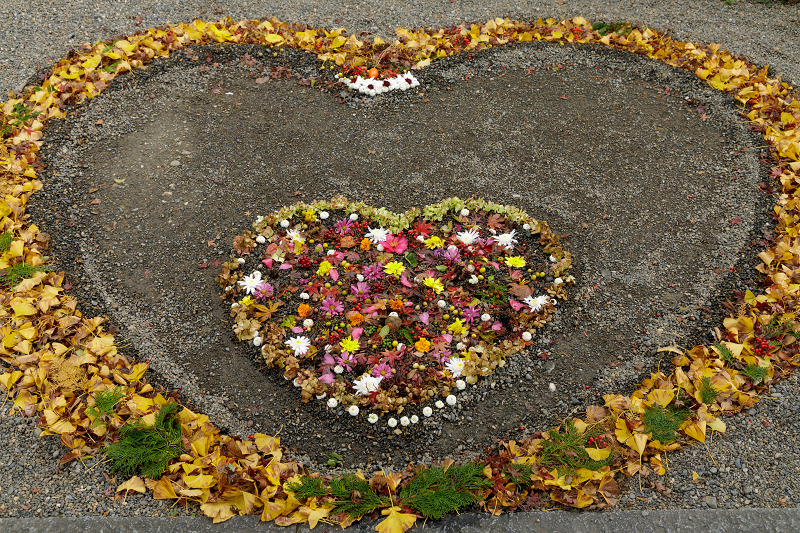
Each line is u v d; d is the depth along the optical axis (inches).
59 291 149.0
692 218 176.4
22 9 254.2
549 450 116.0
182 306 150.2
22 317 138.9
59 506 108.9
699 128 209.5
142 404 123.9
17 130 190.2
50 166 184.2
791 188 181.5
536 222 170.1
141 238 166.4
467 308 147.9
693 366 133.4
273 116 211.0
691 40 255.8
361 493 109.3
